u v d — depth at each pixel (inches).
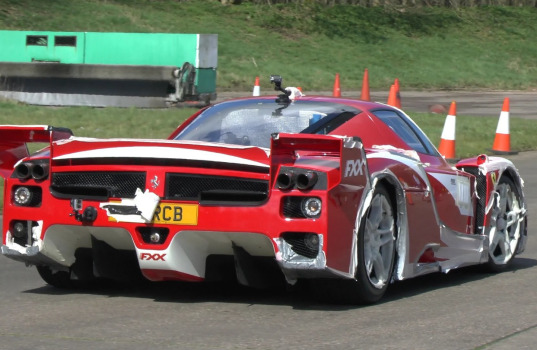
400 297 526.9
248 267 480.4
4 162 519.8
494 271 628.1
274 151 457.1
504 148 1396.4
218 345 404.5
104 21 2952.8
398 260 513.7
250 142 530.6
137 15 3097.9
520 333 434.3
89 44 1850.4
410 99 2411.4
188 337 419.5
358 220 469.7
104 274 504.7
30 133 510.3
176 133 552.1
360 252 474.0
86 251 507.2
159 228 471.8
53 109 1579.7
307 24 3437.5
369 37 3437.5
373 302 499.8
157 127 1390.3
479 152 1378.0
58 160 490.0
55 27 2802.7
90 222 480.4
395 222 511.2
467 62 3366.1
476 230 613.9
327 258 451.2
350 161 460.8
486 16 3991.1
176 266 473.1
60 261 504.4
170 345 404.5
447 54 3425.2
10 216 500.7
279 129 537.6
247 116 551.5
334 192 452.8
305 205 452.1
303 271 455.8
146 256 473.1
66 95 1763.0
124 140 481.1
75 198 483.5
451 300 519.2
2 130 510.9
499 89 3034.0
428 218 539.5
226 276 501.0
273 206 455.2
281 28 3358.8
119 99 1747.0
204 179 468.4
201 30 3120.1
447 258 567.5
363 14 3668.8
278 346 402.9
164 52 1796.3
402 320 460.4
